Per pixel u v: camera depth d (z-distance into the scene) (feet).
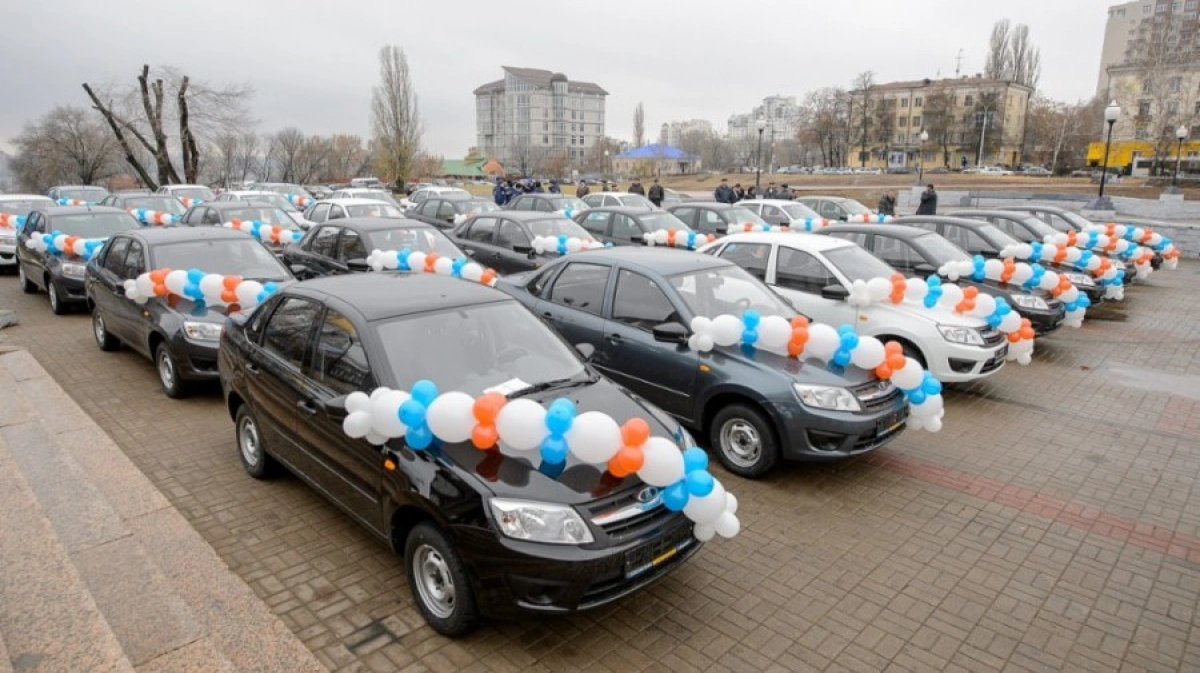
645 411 14.58
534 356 15.52
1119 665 12.17
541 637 12.53
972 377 24.52
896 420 18.85
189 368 22.91
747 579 14.51
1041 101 293.43
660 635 12.68
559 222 42.39
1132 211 96.32
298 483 18.15
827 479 19.24
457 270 30.45
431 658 11.91
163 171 127.85
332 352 14.97
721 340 19.11
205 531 15.76
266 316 17.49
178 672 10.37
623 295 21.50
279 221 49.42
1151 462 20.62
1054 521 17.13
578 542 11.33
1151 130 179.01
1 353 28.27
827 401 17.70
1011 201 109.29
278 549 15.08
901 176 217.56
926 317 24.90
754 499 17.98
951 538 16.25
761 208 61.72
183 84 127.13
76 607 11.16
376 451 13.23
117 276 27.86
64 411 22.02
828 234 33.76
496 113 473.67
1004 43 322.96
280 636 11.84
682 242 42.86
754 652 12.30
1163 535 16.53
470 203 60.44
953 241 37.45
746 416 18.71
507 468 12.07
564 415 12.05
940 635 12.86
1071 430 23.15
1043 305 31.24
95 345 31.04
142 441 20.62
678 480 12.41
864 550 15.69
